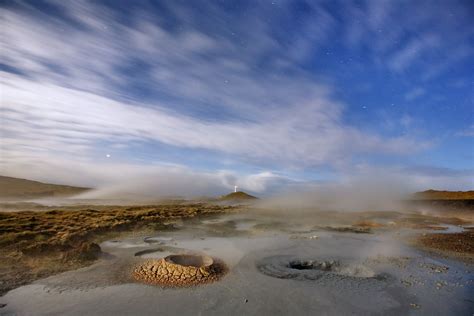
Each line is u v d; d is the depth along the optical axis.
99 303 7.09
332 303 7.59
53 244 11.57
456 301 8.01
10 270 9.05
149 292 7.83
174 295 7.70
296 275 9.74
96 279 8.66
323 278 9.50
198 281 8.70
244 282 8.88
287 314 6.91
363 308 7.39
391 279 9.59
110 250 12.20
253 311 6.98
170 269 9.21
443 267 11.16
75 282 8.37
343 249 14.04
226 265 10.62
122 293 7.71
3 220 16.39
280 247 14.02
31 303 6.99
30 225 15.45
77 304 7.02
